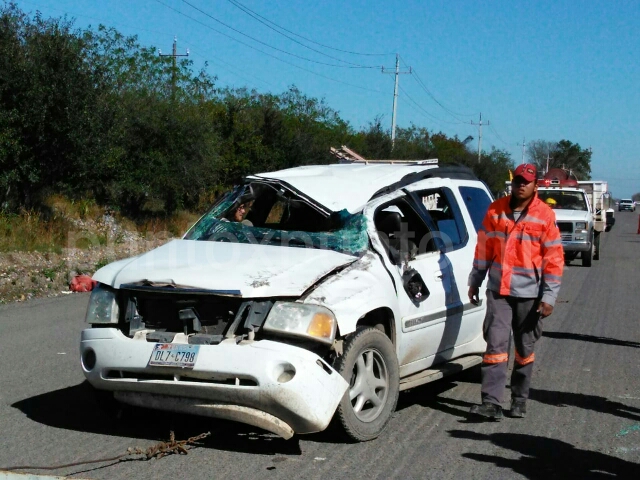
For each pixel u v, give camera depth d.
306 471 4.67
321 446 5.18
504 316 5.92
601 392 6.94
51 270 14.70
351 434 5.14
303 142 33.53
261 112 33.19
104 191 24.47
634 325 10.77
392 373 5.45
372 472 4.69
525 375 6.04
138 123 25.05
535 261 5.85
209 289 4.89
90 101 19.06
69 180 19.80
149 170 25.39
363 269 5.47
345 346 5.05
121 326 5.29
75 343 8.88
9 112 17.55
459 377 7.46
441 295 6.23
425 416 6.06
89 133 19.05
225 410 4.72
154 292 5.10
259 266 5.24
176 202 26.64
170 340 4.93
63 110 18.34
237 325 4.87
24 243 16.91
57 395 6.50
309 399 4.62
